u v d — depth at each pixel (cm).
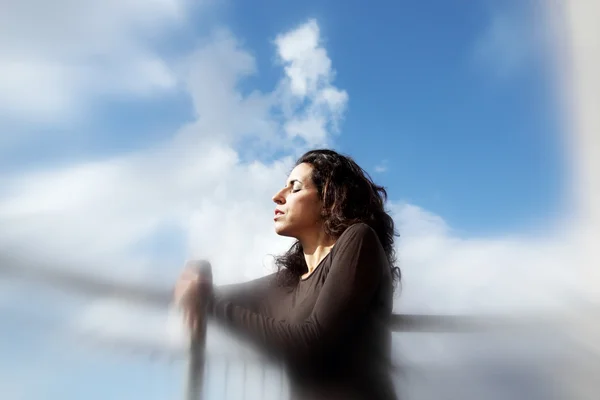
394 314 110
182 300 81
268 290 106
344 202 107
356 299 85
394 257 115
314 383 82
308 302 93
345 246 91
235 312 80
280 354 80
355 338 84
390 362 91
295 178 110
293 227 107
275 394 80
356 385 83
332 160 112
